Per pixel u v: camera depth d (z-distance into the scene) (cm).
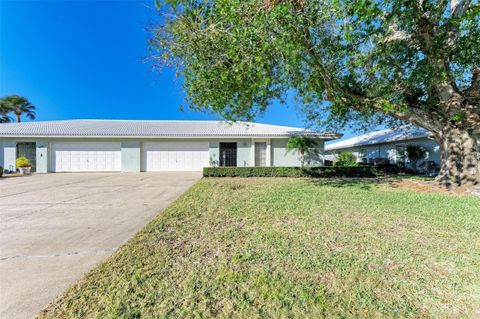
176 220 464
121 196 760
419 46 719
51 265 291
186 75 635
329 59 645
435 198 669
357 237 373
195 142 1731
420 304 217
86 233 408
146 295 228
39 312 207
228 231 401
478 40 659
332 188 863
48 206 618
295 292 232
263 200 646
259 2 476
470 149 818
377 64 679
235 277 257
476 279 255
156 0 543
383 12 523
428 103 841
